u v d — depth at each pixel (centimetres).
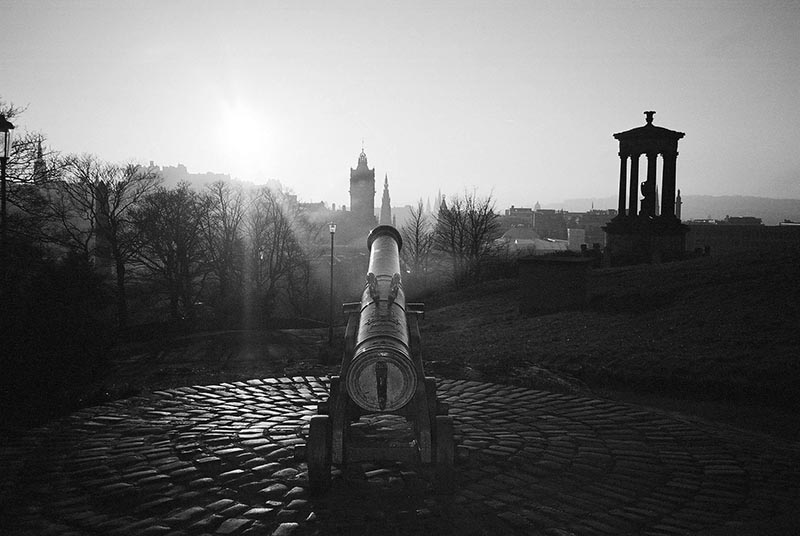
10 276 1330
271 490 592
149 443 745
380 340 583
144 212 4066
